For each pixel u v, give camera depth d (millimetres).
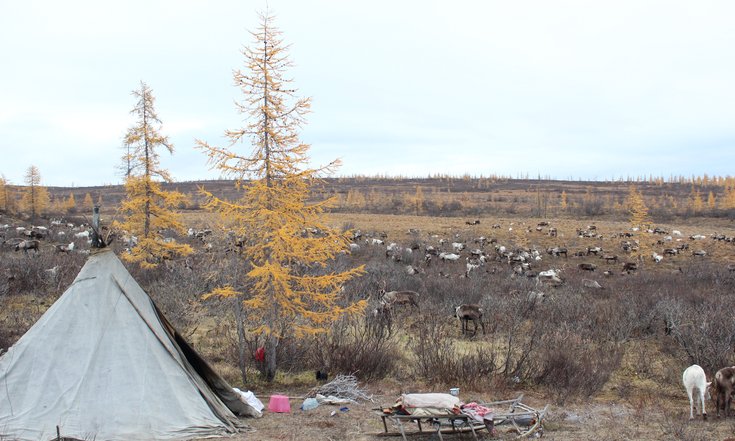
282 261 12484
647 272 44406
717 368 13219
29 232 42188
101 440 8656
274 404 10875
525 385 13086
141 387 9320
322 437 9328
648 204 131500
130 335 9758
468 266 39625
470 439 9438
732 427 9711
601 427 10070
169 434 9008
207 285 18453
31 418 8766
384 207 122062
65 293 9992
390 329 16547
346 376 12695
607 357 14578
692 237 62875
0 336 14273
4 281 21906
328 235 12750
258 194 12492
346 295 19297
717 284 34344
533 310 21297
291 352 13828
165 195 30484
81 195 149250
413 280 29531
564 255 53656
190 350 10555
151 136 30094
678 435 9320
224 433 9297
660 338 18047
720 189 196000
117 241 34969
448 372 13203
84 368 9281
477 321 20406
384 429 9859
